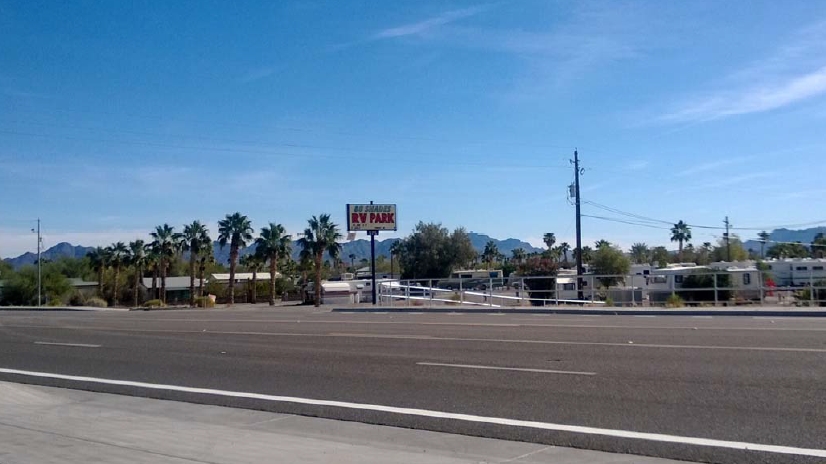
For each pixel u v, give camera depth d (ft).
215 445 32.01
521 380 45.80
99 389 48.78
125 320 118.83
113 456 30.09
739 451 28.91
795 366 46.85
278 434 34.35
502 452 30.22
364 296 206.80
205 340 77.66
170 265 315.17
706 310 93.30
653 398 39.09
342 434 34.24
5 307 200.23
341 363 56.24
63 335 90.94
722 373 45.27
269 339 76.13
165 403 43.24
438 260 263.08
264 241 261.44
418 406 39.58
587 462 28.40
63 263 381.19
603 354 55.21
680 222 301.02
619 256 240.12
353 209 161.68
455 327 81.87
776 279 165.89
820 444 29.53
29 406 42.83
